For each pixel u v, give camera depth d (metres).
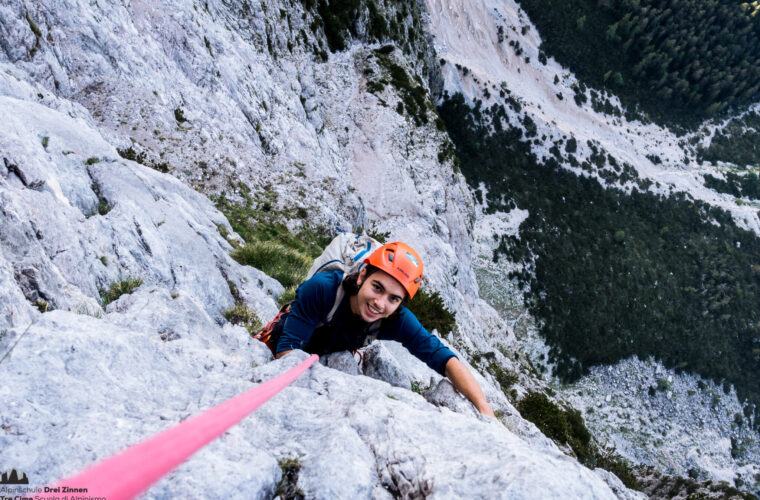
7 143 5.34
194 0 33.62
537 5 192.75
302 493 1.86
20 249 3.91
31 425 1.72
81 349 2.17
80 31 22.61
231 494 1.61
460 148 150.62
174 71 28.38
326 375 2.91
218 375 2.74
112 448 1.70
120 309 3.93
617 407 138.12
